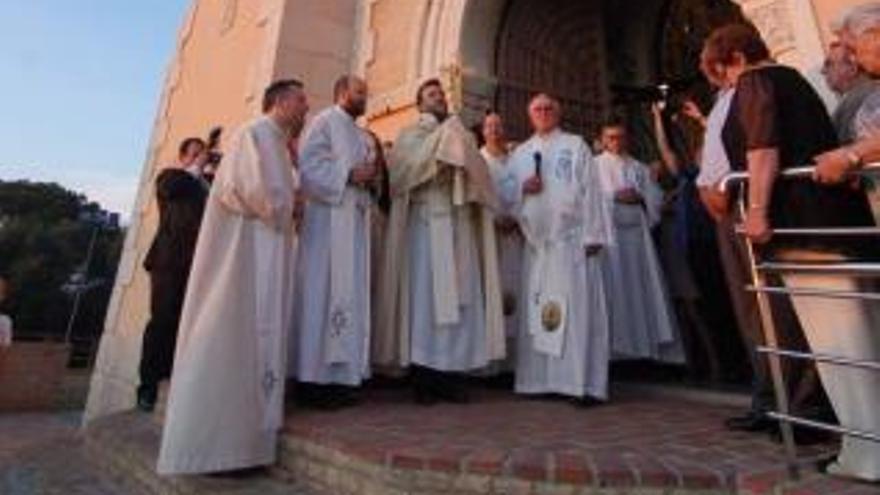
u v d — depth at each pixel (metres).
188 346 3.87
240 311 3.94
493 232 5.03
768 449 3.33
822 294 2.72
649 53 8.11
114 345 9.49
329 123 4.69
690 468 3.01
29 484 4.75
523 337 4.97
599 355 4.67
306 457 3.74
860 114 2.96
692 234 5.42
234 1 9.68
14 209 42.25
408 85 7.29
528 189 4.89
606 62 7.90
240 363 3.88
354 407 4.48
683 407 4.59
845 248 2.83
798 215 2.90
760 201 2.88
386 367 4.91
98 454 5.34
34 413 11.69
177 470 3.64
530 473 3.00
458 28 6.96
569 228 4.79
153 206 10.02
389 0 7.97
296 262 4.58
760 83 3.03
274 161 4.15
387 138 7.44
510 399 4.84
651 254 5.65
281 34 7.92
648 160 7.62
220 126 8.95
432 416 4.16
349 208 4.62
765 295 2.94
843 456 2.83
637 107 7.91
